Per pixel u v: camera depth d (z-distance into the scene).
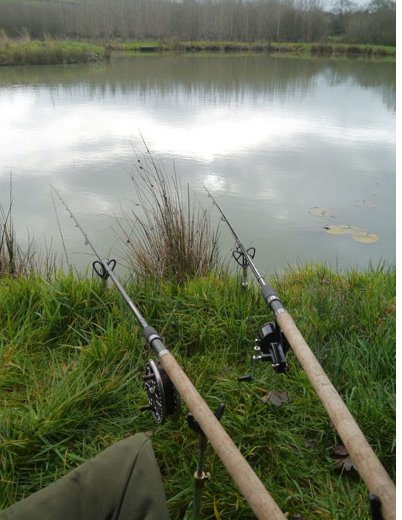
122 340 2.74
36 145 10.76
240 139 11.65
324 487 2.02
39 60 29.80
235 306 3.10
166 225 4.12
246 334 2.92
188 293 3.31
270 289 1.83
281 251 5.93
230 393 2.46
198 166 9.29
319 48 41.34
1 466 2.01
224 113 15.02
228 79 24.34
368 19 40.91
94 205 7.21
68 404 2.26
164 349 1.61
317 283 3.89
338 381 2.52
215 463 2.06
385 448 2.17
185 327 2.96
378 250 6.05
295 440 2.22
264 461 2.14
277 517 1.09
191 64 31.30
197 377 2.54
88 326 3.02
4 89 19.45
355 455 1.13
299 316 3.04
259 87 21.84
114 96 18.20
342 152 10.73
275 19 44.31
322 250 6.00
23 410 2.32
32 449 2.09
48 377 2.56
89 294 3.16
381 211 7.33
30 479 2.01
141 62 32.34
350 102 17.92
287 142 11.51
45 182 8.34
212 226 6.45
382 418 2.22
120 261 5.16
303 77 25.84
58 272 3.61
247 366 2.71
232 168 9.23
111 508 1.53
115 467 1.60
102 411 2.32
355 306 3.17
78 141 11.14
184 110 15.37
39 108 15.34
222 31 44.41
